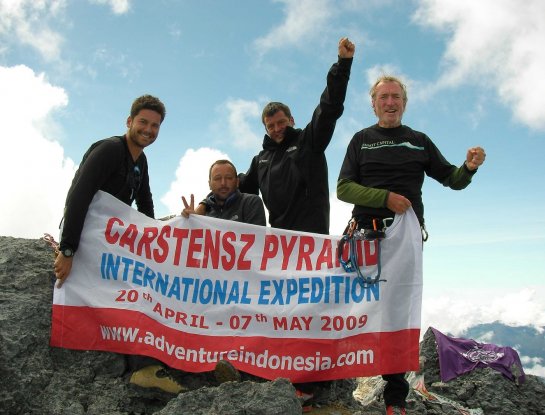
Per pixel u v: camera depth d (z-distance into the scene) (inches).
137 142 123.3
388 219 120.6
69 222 116.9
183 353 119.3
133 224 125.7
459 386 165.2
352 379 143.3
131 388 117.0
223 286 124.4
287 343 120.2
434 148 124.0
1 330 110.7
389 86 120.9
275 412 96.0
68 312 119.0
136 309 120.4
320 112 121.2
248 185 147.6
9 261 127.4
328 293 122.6
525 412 159.5
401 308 119.9
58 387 113.1
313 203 130.6
